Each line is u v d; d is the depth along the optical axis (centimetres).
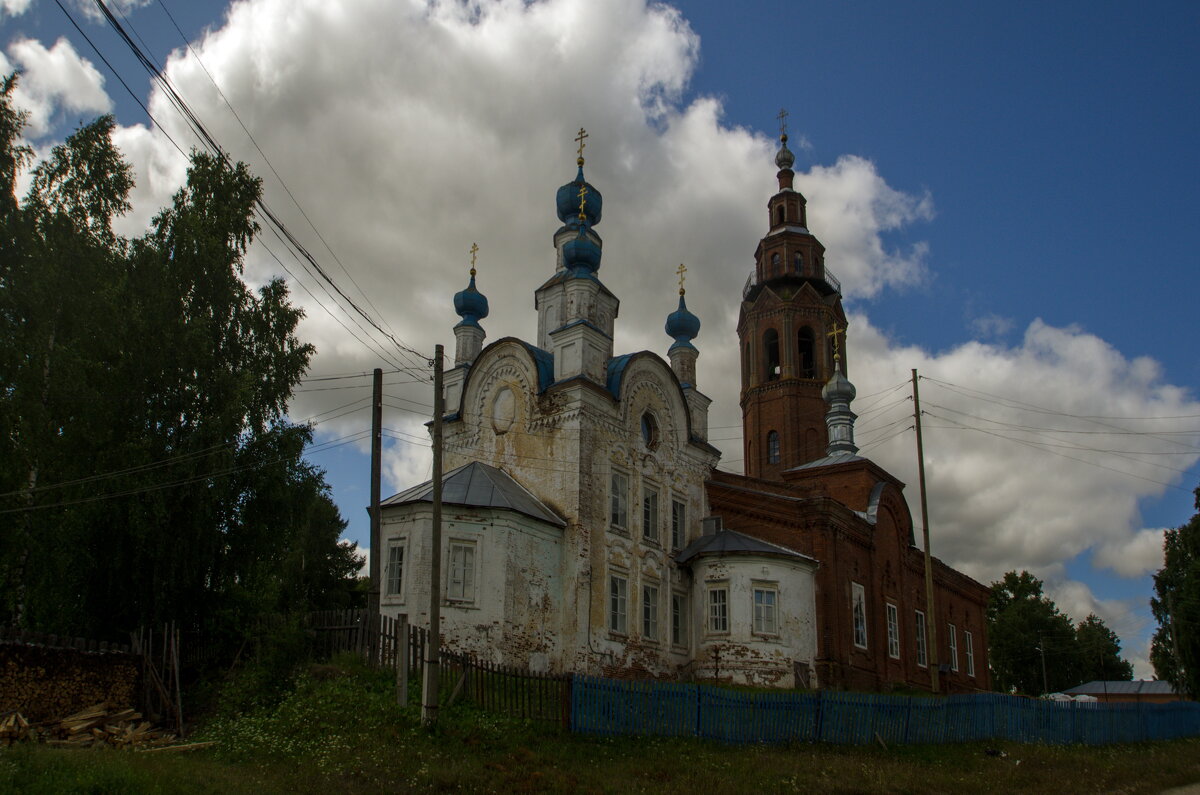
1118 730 4141
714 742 2541
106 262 3092
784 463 6269
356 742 2092
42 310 2852
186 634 2958
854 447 5716
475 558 3173
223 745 2139
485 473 3500
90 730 2231
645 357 4012
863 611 4325
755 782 2128
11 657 2244
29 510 2723
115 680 2502
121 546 2817
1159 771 3023
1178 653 6594
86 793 1511
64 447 2814
